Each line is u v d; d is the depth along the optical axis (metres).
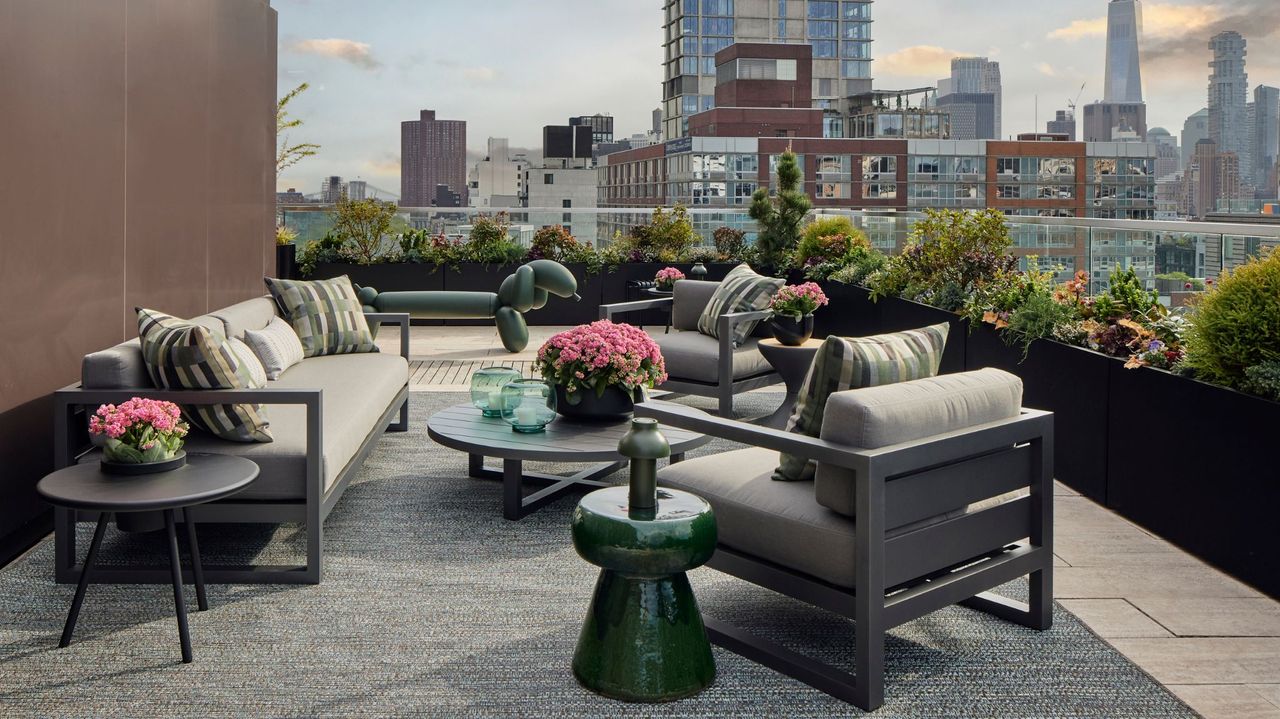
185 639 2.69
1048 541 2.90
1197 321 3.68
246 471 2.88
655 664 2.46
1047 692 2.53
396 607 3.08
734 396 6.73
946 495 2.59
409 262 10.51
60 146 4.01
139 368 3.37
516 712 2.41
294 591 3.21
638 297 10.46
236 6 6.73
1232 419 3.40
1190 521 3.64
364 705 2.44
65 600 3.11
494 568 3.43
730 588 3.28
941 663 2.71
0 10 3.53
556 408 4.25
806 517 2.57
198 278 5.87
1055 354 4.65
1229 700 2.50
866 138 76.50
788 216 10.29
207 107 6.07
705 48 96.69
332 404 4.10
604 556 2.44
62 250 4.02
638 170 78.88
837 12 97.31
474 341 9.35
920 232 6.82
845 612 2.47
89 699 2.46
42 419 3.84
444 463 4.89
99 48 4.41
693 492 2.85
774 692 2.53
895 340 2.77
